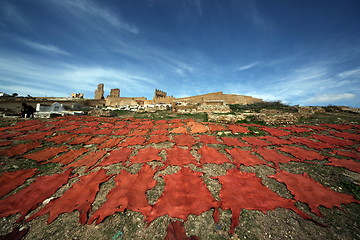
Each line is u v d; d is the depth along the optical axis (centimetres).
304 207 307
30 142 762
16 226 276
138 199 334
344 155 553
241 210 298
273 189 371
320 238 238
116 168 495
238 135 849
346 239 235
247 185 378
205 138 799
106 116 1839
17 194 359
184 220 276
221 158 551
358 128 871
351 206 304
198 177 420
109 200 334
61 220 287
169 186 377
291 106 2080
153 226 268
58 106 1967
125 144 738
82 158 581
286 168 477
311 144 674
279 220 274
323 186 369
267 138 780
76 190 373
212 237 245
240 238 243
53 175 450
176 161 527
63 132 962
